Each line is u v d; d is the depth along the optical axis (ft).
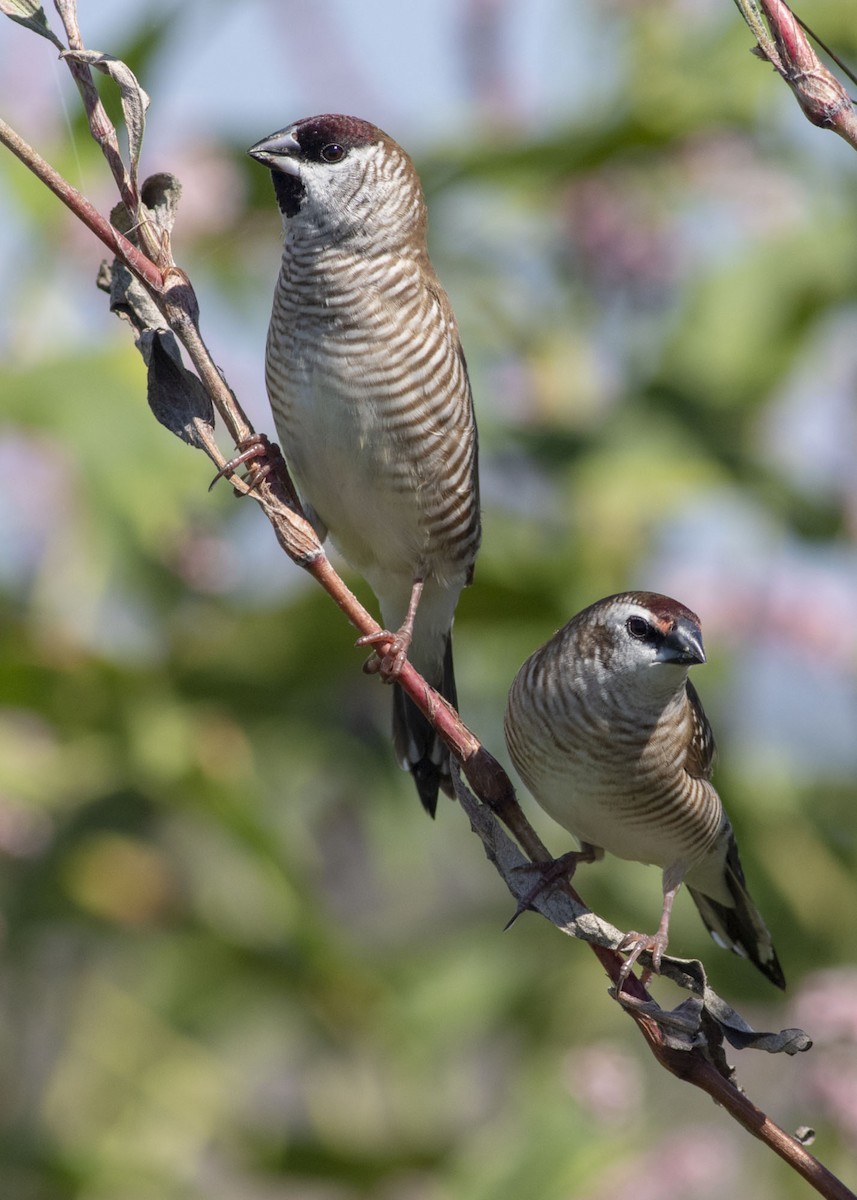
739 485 33.40
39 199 33.32
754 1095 33.94
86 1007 34.76
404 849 36.42
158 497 32.04
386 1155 30.66
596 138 32.94
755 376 34.55
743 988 33.19
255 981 32.68
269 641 30.42
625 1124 30.04
